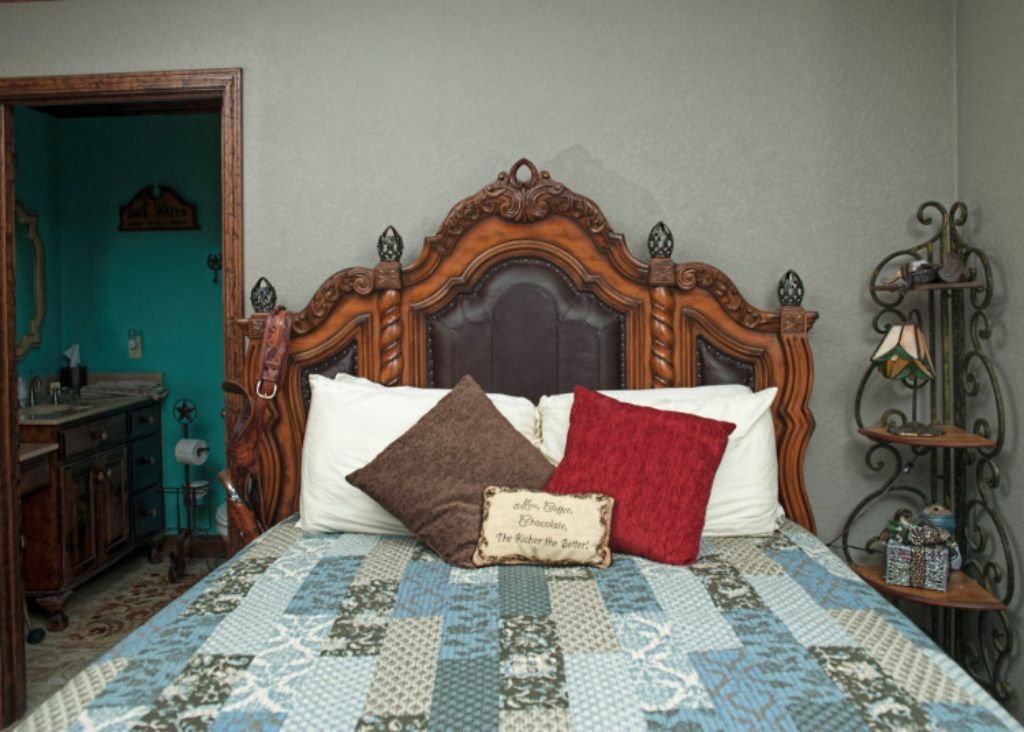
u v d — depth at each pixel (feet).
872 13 8.33
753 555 6.43
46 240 13.88
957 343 8.13
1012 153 7.22
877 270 8.00
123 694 4.08
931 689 4.10
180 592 12.53
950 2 8.26
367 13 8.63
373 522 7.12
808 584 5.70
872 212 8.38
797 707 3.89
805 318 8.04
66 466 11.33
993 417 7.64
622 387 8.35
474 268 8.36
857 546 8.57
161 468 14.35
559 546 6.10
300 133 8.71
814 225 8.43
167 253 14.34
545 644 4.62
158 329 14.37
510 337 8.41
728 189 8.46
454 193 8.63
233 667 4.36
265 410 8.41
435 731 3.69
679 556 6.18
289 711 3.89
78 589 12.71
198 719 3.82
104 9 8.74
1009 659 7.43
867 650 4.56
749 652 4.52
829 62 8.36
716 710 3.87
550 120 8.54
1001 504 7.54
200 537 14.33
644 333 8.30
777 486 7.59
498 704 3.93
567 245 8.30
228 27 8.71
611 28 8.48
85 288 14.34
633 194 8.52
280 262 8.77
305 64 8.68
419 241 8.69
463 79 8.58
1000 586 7.57
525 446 7.01
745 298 8.50
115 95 8.80
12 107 8.98
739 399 7.43
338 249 8.73
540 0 8.51
